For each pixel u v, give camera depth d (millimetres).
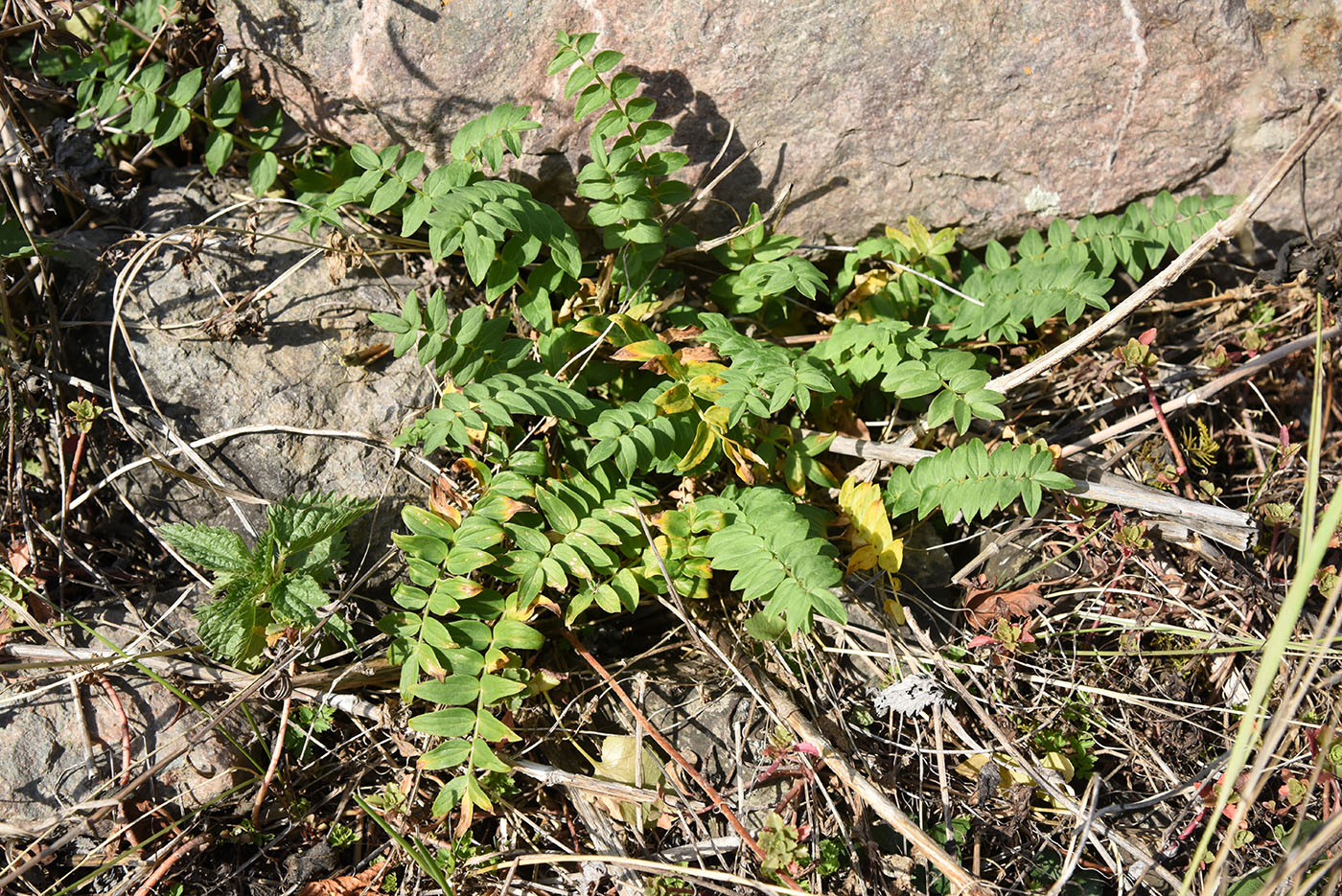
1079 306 1282
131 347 1296
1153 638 1279
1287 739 1247
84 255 1329
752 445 1285
